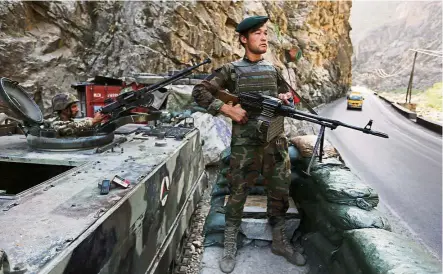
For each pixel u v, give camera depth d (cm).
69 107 350
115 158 303
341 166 331
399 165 931
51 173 321
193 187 471
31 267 133
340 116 2208
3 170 327
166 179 310
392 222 542
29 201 199
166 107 855
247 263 320
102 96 732
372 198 273
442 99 3766
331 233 272
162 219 300
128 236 218
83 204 197
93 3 1312
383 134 249
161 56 1241
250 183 314
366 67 8362
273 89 297
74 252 151
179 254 388
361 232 223
